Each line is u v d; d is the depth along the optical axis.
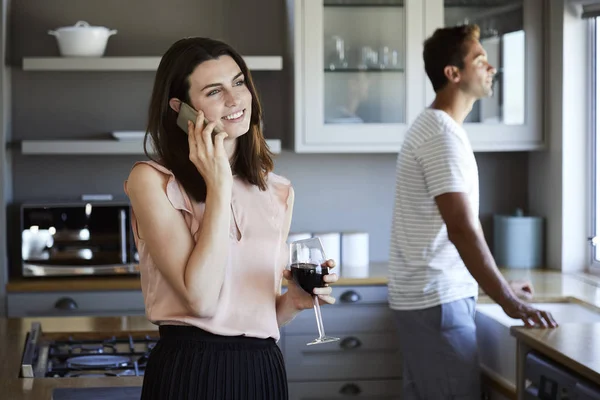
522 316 3.06
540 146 4.54
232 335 1.90
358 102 4.43
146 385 1.92
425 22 4.42
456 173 3.25
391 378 4.26
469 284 3.40
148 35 4.67
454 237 3.23
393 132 4.44
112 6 4.65
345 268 4.53
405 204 3.42
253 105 2.03
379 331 4.23
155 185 1.87
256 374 1.92
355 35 4.40
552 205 4.57
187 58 1.90
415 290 3.38
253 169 2.01
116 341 2.91
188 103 1.91
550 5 4.47
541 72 4.51
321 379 4.23
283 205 2.08
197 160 1.85
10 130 4.58
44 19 4.61
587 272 4.46
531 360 2.90
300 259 2.03
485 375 3.63
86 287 4.19
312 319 4.20
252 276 1.95
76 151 4.26
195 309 1.84
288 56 4.59
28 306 4.18
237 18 4.72
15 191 4.61
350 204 4.81
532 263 4.62
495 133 4.49
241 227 1.96
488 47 4.46
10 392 2.23
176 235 1.86
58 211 4.23
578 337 2.87
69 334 3.04
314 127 4.39
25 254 4.23
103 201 4.27
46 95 4.63
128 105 4.67
